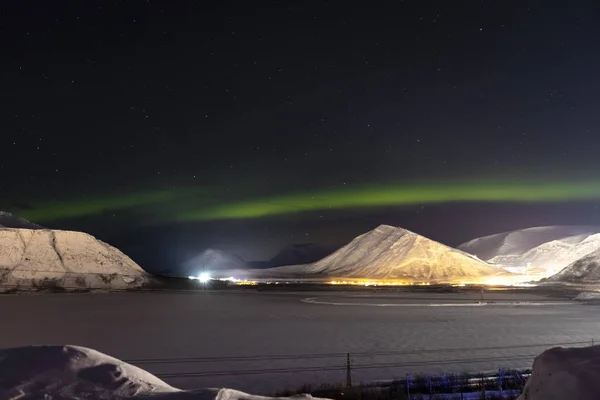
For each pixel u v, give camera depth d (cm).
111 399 646
